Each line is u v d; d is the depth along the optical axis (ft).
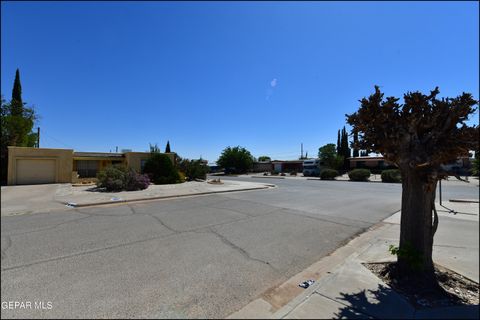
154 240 17.53
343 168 140.67
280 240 17.75
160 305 9.36
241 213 27.73
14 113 77.71
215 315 8.75
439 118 10.14
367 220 24.68
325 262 13.73
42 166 64.59
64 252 15.02
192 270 12.53
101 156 79.87
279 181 88.94
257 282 11.31
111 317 8.59
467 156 10.24
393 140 10.41
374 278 10.76
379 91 10.98
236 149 161.07
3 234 18.97
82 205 32.40
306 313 8.36
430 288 9.81
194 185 63.26
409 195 10.71
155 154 71.20
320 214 27.50
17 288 10.62
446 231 18.66
